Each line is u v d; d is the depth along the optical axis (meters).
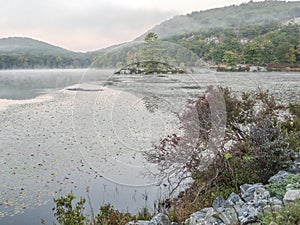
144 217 3.23
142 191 4.02
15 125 8.57
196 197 3.53
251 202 2.84
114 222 3.04
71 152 5.91
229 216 2.67
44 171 4.93
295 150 3.79
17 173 4.89
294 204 2.23
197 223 2.80
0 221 3.43
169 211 3.39
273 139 3.75
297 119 4.67
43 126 8.34
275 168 3.41
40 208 3.74
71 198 2.69
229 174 3.68
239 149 3.90
